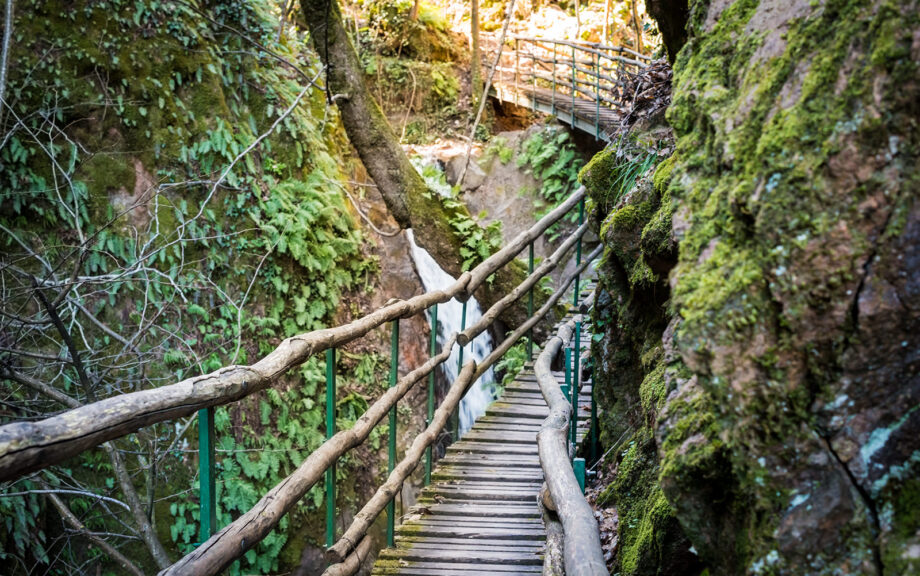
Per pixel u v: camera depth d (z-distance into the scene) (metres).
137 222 7.06
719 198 1.39
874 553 1.14
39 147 6.70
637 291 3.32
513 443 5.28
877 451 1.17
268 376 2.40
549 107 12.87
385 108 14.39
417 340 9.27
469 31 17.03
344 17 14.41
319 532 7.30
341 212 8.79
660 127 4.26
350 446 3.24
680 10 2.79
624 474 2.97
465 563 3.68
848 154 1.17
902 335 1.14
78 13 7.11
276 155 8.38
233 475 6.74
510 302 6.32
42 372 6.00
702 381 1.32
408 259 9.65
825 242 1.17
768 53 1.40
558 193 12.27
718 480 1.41
